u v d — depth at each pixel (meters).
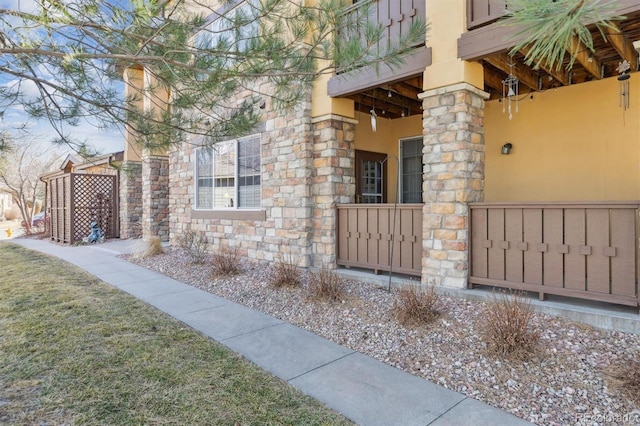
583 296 3.84
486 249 4.59
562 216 4.00
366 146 7.91
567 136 5.90
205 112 3.87
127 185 12.88
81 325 4.18
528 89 6.28
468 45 4.52
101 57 2.90
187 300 5.39
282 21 3.22
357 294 5.16
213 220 8.68
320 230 6.51
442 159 4.82
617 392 2.64
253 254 7.57
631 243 3.57
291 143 6.73
